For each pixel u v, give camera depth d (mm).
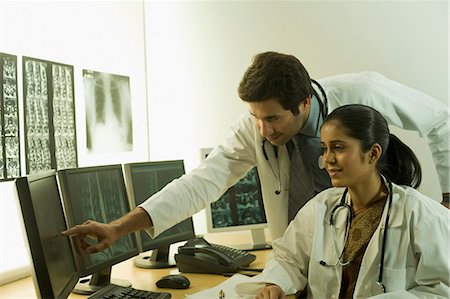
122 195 1854
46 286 1169
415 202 1455
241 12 2857
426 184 2564
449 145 1903
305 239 1622
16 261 1934
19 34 2012
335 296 1511
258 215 2361
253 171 2385
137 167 1984
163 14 2990
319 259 1534
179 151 2979
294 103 1505
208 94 2936
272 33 2812
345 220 1550
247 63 2867
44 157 2080
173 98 2971
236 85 2889
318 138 1736
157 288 1707
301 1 2746
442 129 1894
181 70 2969
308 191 1773
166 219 1606
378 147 1445
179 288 1690
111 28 2596
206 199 1754
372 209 1510
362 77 1887
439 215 1426
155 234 1600
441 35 2553
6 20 1951
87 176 1647
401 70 2627
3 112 1883
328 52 2721
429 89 2596
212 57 2922
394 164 1589
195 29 2936
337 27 2697
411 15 2590
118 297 1434
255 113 1554
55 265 1298
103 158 2496
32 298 1664
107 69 2555
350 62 2689
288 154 1848
